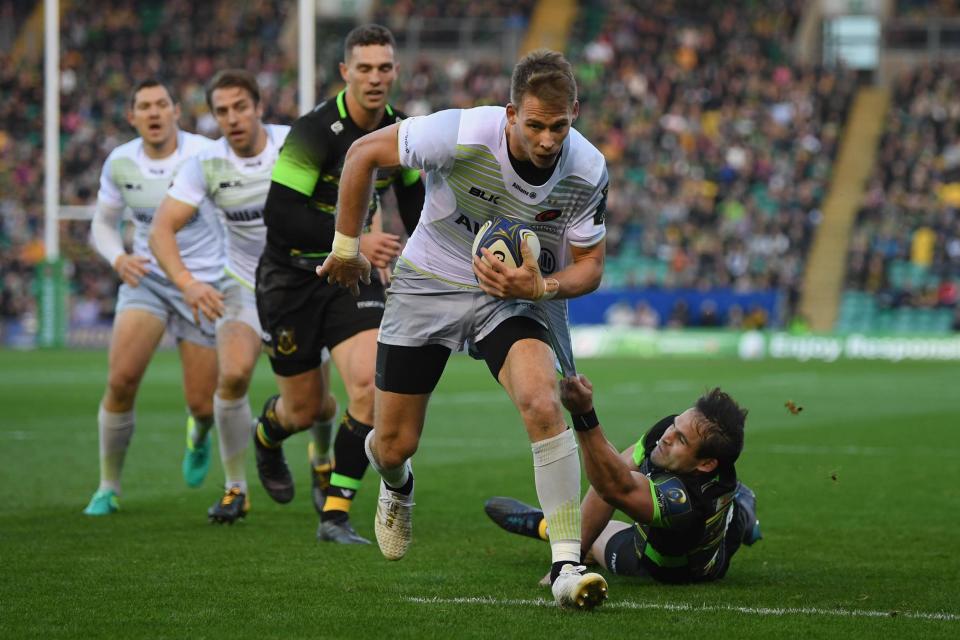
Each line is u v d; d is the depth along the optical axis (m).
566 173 18.67
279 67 139.62
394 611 18.33
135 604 18.80
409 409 20.14
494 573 21.66
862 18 148.50
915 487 34.38
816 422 53.84
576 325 118.12
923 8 150.88
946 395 69.44
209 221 30.73
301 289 25.73
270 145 28.41
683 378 82.88
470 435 48.03
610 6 156.12
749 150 135.75
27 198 131.25
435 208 19.38
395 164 19.00
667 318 117.25
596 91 143.38
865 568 22.67
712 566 20.78
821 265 128.50
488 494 32.75
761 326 115.44
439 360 20.03
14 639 16.59
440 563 22.72
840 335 111.19
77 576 21.11
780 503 31.45
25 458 39.78
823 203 133.75
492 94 142.00
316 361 26.41
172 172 30.81
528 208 18.86
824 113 140.62
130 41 144.38
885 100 144.38
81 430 48.22
